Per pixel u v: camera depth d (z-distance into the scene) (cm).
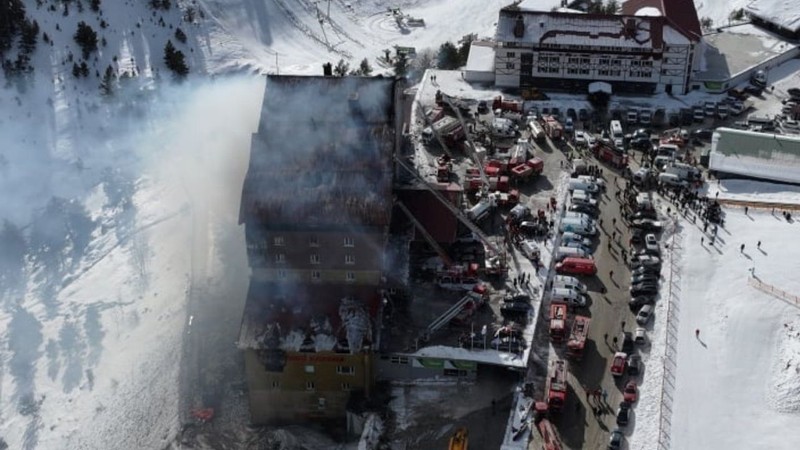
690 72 14088
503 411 8381
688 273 10038
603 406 8331
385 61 17588
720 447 7800
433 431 8231
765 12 16388
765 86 14512
